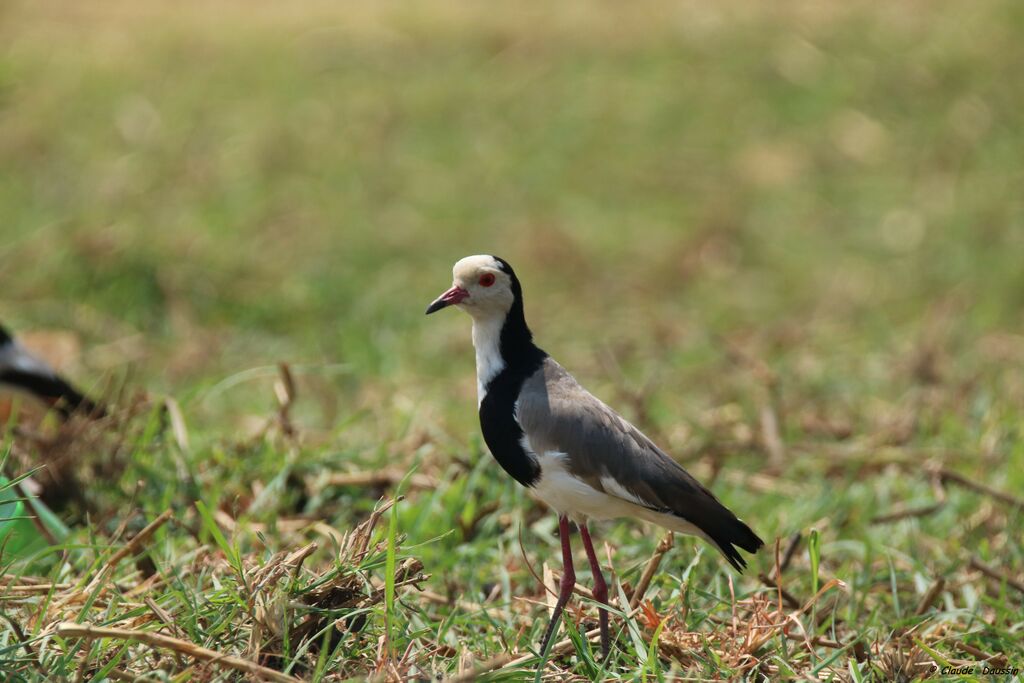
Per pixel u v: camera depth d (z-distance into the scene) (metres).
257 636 8.53
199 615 8.88
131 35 28.92
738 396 16.09
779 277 21.58
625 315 20.02
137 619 8.92
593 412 9.65
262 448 12.51
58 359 16.64
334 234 21.84
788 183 24.34
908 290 20.64
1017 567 11.31
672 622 9.48
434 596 10.22
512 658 8.98
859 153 25.16
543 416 9.67
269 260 20.69
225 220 21.64
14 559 10.05
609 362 16.36
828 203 23.88
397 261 21.31
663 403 15.91
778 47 28.23
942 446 14.12
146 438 12.02
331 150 24.67
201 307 19.03
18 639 8.54
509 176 24.33
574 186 24.19
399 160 24.66
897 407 15.84
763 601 9.60
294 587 8.85
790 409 15.62
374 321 19.11
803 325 19.39
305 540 11.29
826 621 10.08
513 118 26.12
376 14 30.00
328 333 18.61
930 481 13.00
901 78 27.11
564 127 25.84
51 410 12.86
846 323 19.45
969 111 26.09
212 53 28.20
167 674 8.34
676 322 19.70
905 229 22.81
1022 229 22.42
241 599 8.86
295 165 24.17
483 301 9.93
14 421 12.14
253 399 16.16
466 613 10.14
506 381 9.96
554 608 9.70
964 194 23.75
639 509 9.61
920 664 9.13
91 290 18.92
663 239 22.64
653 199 23.95
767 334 18.89
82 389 15.61
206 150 24.45
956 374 16.62
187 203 22.45
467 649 9.00
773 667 9.16
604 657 9.27
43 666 8.36
